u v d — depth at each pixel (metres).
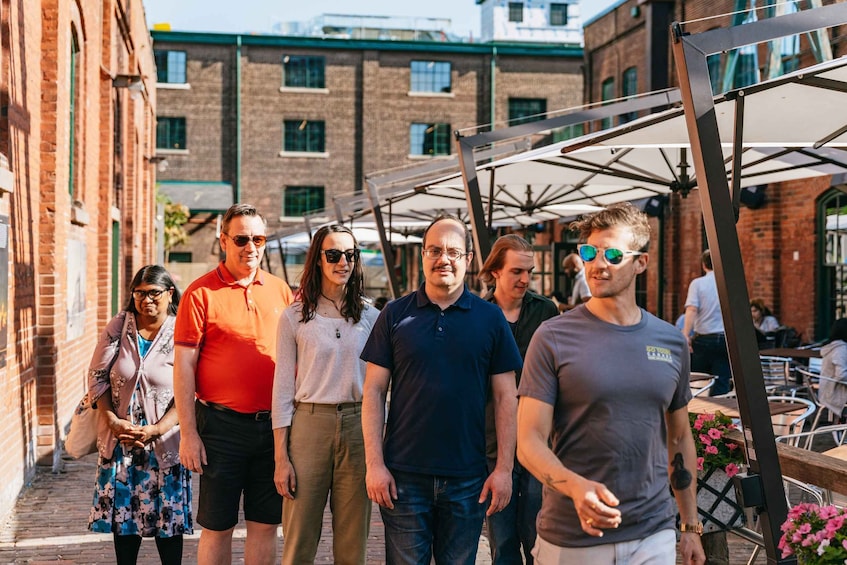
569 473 2.89
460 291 3.96
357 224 18.89
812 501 6.12
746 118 5.93
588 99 23.03
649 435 3.06
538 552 3.21
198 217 35.12
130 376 4.93
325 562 5.87
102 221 13.71
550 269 23.61
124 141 16.45
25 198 7.70
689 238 18.00
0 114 7.01
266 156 36.50
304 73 36.81
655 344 3.12
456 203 12.49
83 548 6.14
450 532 3.89
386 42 36.84
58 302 8.59
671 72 18.77
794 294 14.14
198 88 36.28
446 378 3.83
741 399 4.09
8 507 7.02
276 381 4.39
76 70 10.88
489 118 37.59
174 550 4.99
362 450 4.37
